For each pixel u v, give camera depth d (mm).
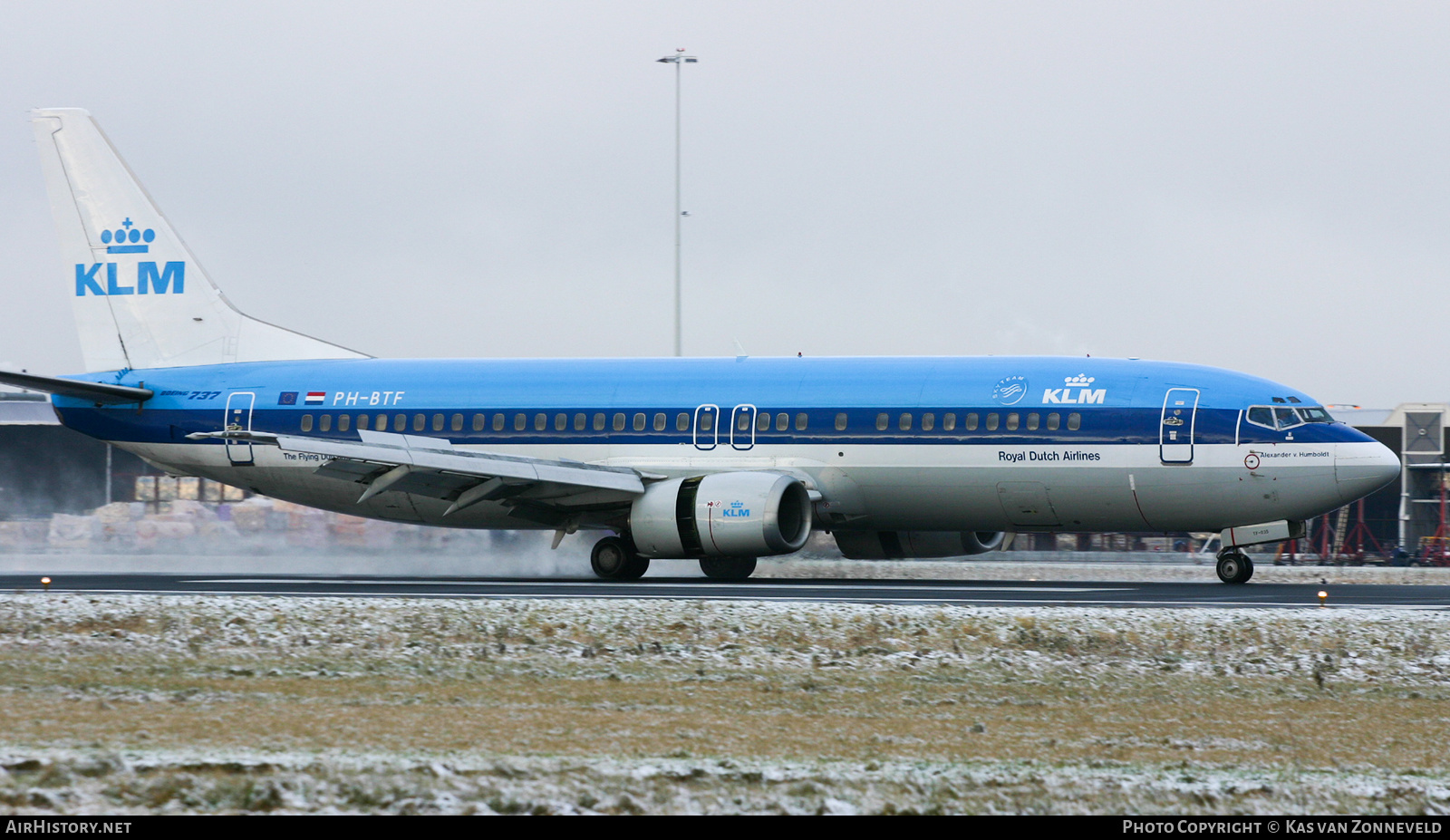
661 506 111375
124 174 138875
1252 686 60469
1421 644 68812
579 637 70312
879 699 55750
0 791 35594
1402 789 41875
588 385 123688
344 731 45594
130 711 48906
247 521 193000
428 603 80000
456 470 109688
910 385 116438
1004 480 113000
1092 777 41688
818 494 114938
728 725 49031
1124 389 112125
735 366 122312
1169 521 112688
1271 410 109750
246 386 131875
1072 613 76250
